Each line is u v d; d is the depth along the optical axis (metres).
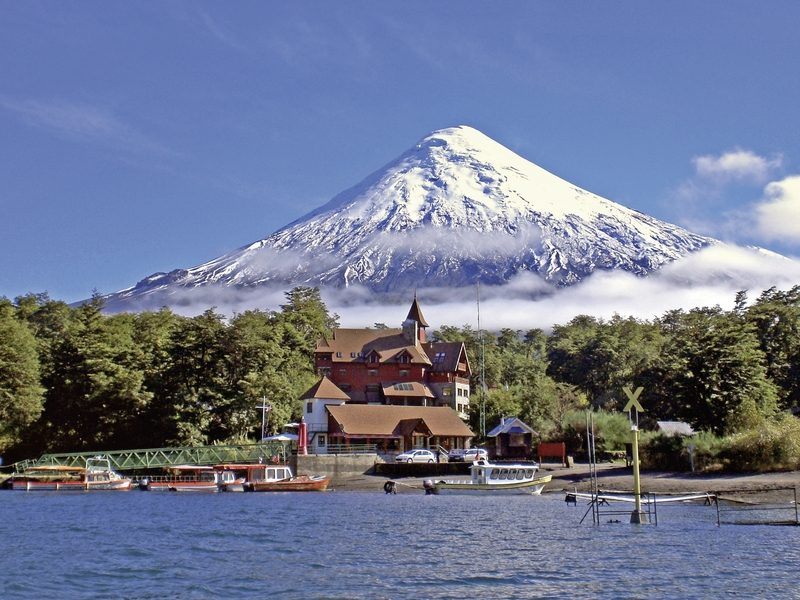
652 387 124.62
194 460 110.31
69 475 103.81
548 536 54.16
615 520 63.03
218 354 125.38
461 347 153.88
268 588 38.38
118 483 104.88
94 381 117.31
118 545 51.59
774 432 86.88
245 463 110.06
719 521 59.44
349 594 37.06
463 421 133.25
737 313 163.38
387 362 149.12
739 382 109.00
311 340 164.75
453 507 75.88
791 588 37.62
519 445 112.69
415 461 110.50
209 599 36.28
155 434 120.00
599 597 36.19
